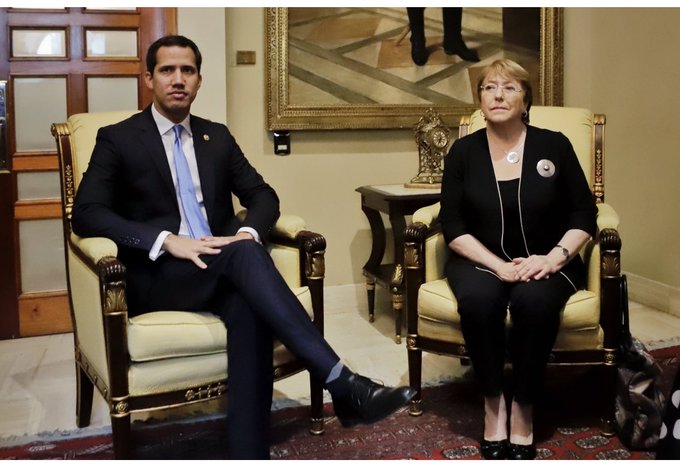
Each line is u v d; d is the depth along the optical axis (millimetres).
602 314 2170
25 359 2959
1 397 2564
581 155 2582
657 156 3541
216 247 2021
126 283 2043
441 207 2336
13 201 3164
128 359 1877
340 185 3699
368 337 3238
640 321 3375
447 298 2203
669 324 3324
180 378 1902
